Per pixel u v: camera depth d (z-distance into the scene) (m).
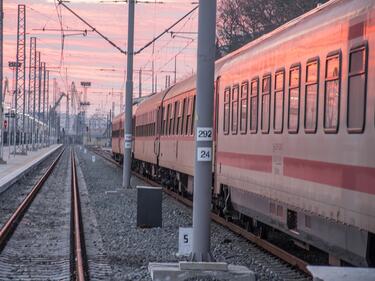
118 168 64.56
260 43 17.25
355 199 10.43
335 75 11.46
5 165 61.34
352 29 10.77
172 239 19.16
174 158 31.58
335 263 12.27
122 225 22.31
